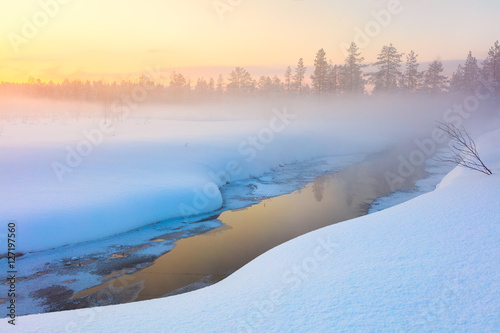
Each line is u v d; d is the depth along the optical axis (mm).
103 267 10656
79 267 10641
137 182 17172
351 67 57250
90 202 14008
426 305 4160
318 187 22031
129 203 14719
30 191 14859
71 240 12367
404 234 6957
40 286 9453
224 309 4898
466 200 8820
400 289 4652
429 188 20609
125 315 4926
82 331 4418
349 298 4617
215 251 11914
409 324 3803
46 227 12219
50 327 4609
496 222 6738
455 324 3697
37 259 11133
